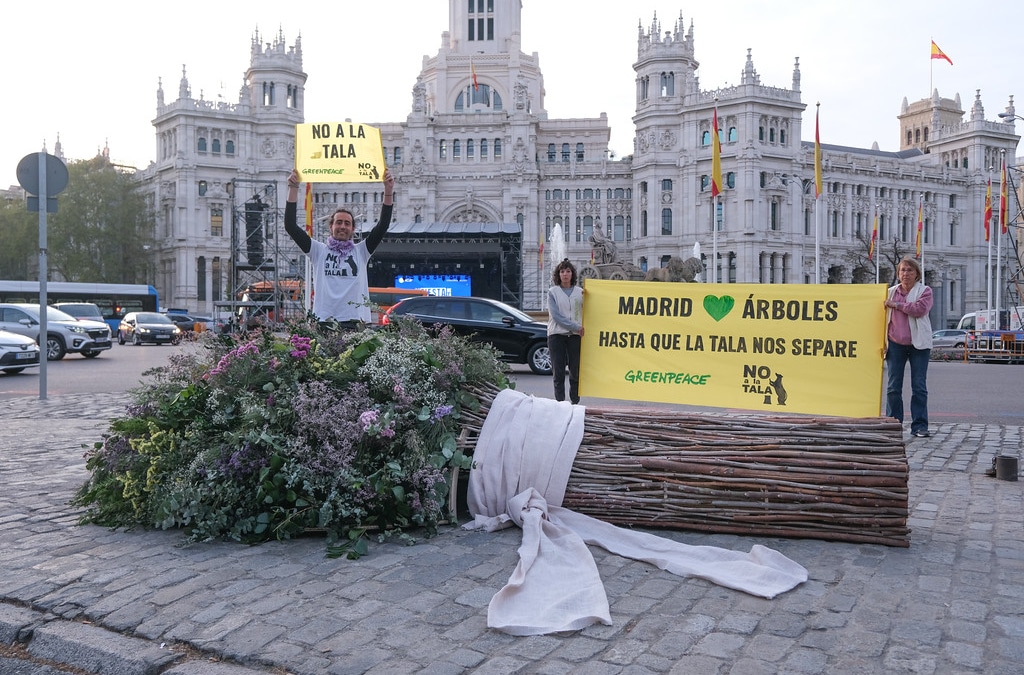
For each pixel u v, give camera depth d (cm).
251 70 9119
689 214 8469
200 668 320
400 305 1897
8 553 465
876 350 640
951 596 395
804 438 502
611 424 532
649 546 465
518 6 9981
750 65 8138
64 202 8512
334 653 329
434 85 9994
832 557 459
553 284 1008
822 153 8738
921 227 6756
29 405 1268
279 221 8744
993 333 3127
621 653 328
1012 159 9775
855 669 315
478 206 8938
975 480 682
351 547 464
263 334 559
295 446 480
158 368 576
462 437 533
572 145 9306
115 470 533
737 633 349
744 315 682
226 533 492
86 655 338
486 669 314
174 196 8956
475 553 459
